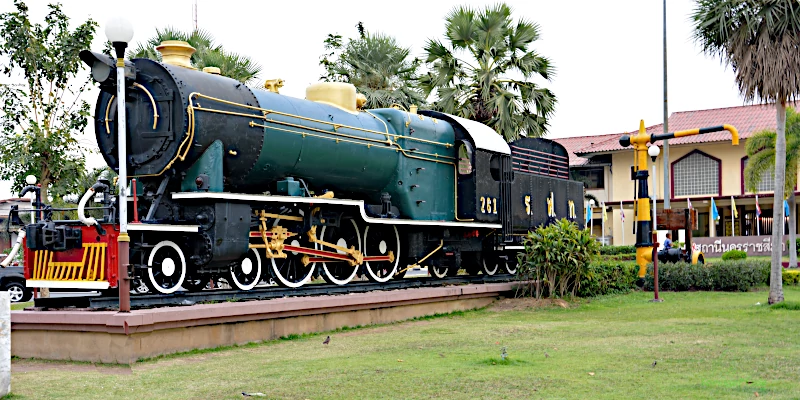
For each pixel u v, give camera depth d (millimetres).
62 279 10305
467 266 18250
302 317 11266
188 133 10758
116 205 10391
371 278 14742
